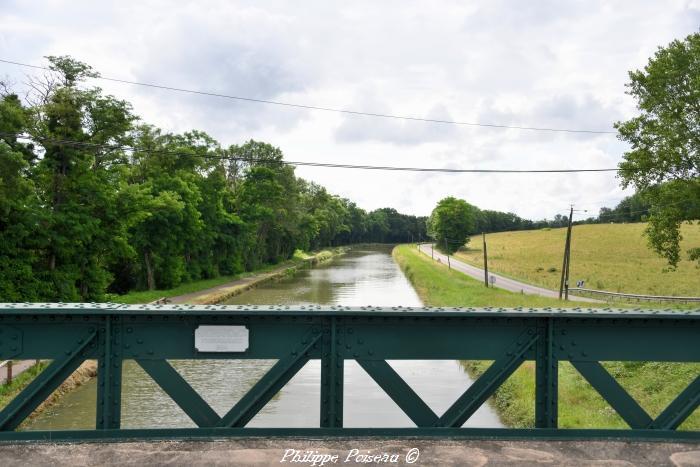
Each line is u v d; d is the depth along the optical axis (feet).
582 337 16.08
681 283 175.52
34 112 92.89
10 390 46.98
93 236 101.65
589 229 422.00
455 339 16.03
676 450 15.65
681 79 87.86
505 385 55.88
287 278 226.17
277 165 265.54
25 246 89.40
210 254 188.75
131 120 104.32
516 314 15.69
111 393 15.60
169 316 15.61
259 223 243.60
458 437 16.17
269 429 16.05
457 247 425.28
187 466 14.38
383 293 169.58
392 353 15.94
